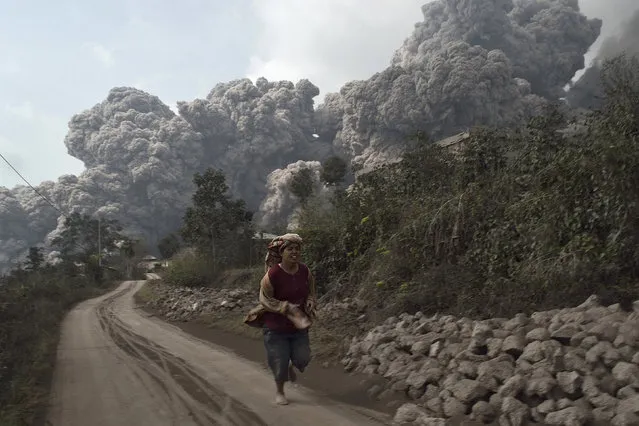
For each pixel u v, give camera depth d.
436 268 8.87
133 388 6.00
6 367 6.75
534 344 4.51
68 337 11.44
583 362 4.12
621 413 3.50
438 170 12.74
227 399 5.34
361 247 12.80
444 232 9.66
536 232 7.45
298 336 5.16
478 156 11.09
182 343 9.60
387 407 4.84
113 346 9.59
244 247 30.36
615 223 6.57
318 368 6.58
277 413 4.80
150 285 34.19
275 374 5.09
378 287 9.80
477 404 4.14
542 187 8.35
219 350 8.54
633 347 4.09
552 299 5.90
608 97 8.07
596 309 4.87
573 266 6.21
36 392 5.91
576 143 8.40
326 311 9.72
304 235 14.38
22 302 13.43
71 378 6.73
